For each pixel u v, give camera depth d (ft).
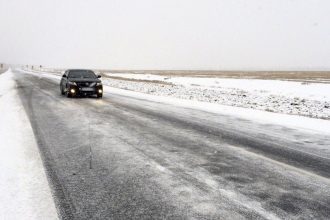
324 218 11.64
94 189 14.06
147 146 22.17
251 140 25.08
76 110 40.22
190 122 33.04
